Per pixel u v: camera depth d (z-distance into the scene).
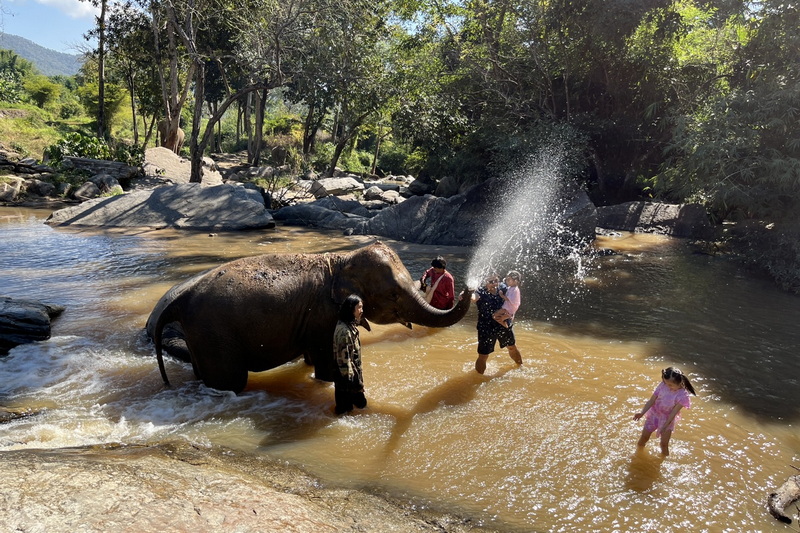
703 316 9.59
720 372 7.11
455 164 25.45
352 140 49.47
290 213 20.64
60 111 62.34
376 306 6.44
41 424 5.32
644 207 19.52
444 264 8.82
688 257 14.81
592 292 11.07
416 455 4.98
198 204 19.53
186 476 3.96
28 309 7.86
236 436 5.27
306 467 4.72
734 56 18.31
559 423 5.60
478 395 6.25
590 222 16.58
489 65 23.83
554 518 4.12
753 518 4.19
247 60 25.41
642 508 4.27
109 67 41.12
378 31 26.70
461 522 4.02
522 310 9.73
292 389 6.48
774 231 14.29
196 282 6.27
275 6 23.28
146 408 5.82
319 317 6.25
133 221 18.69
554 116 22.23
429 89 25.88
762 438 5.46
